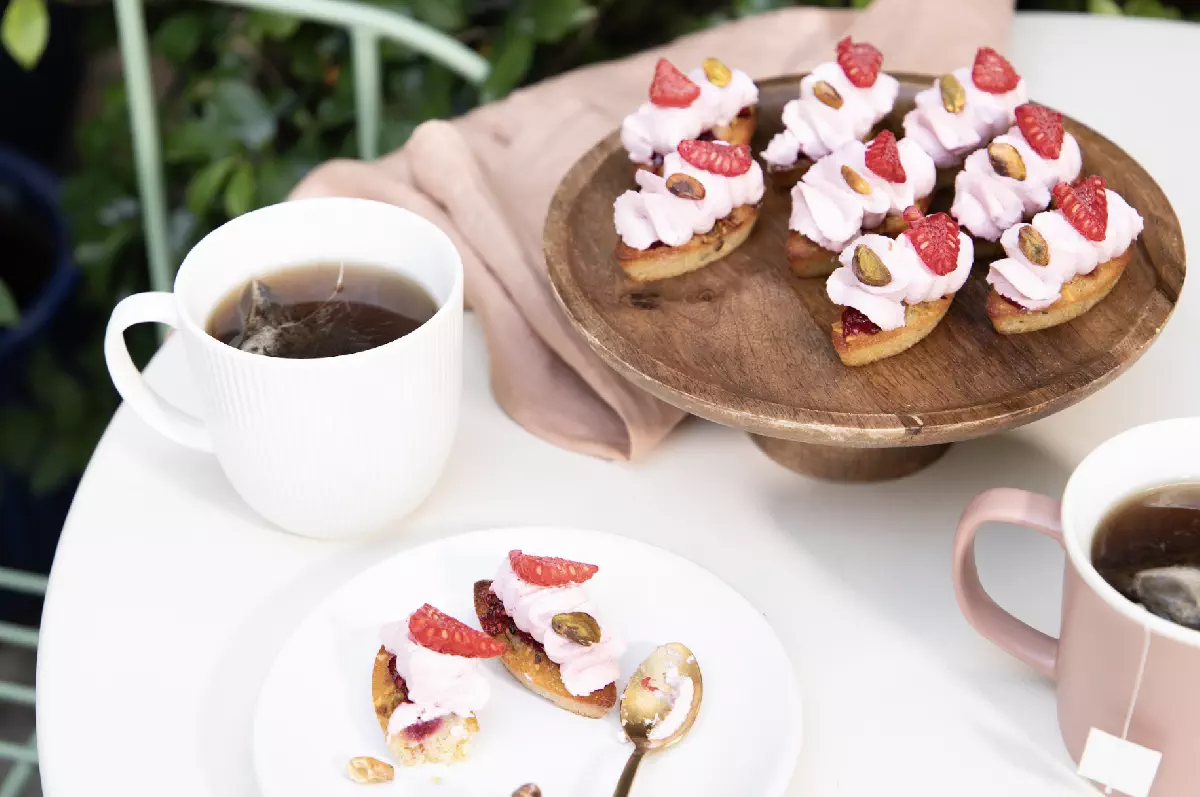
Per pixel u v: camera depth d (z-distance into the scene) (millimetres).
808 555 733
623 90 978
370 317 718
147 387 729
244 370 669
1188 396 797
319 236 738
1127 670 603
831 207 786
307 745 644
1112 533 636
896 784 651
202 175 1221
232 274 729
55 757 654
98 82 1680
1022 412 700
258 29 1226
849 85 858
